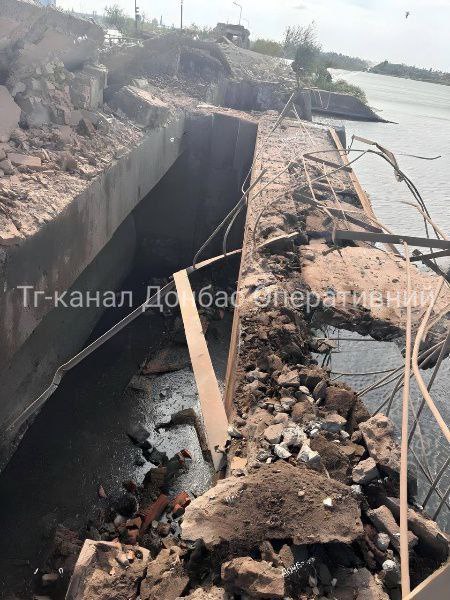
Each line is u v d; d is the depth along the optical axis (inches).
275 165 681.0
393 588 181.3
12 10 510.9
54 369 539.8
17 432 473.1
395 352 386.3
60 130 544.1
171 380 620.4
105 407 561.0
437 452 366.9
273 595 161.8
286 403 274.1
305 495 195.3
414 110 2687.0
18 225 355.3
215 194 936.3
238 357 326.6
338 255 468.8
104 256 710.5
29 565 386.0
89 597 184.1
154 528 420.8
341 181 667.4
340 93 2110.0
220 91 1135.6
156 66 1037.2
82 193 450.0
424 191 1189.1
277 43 2068.2
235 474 225.5
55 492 451.2
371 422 248.4
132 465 495.8
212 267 882.8
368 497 217.3
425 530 193.6
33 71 550.6
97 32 649.6
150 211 933.8
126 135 634.8
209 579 180.7
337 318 392.5
